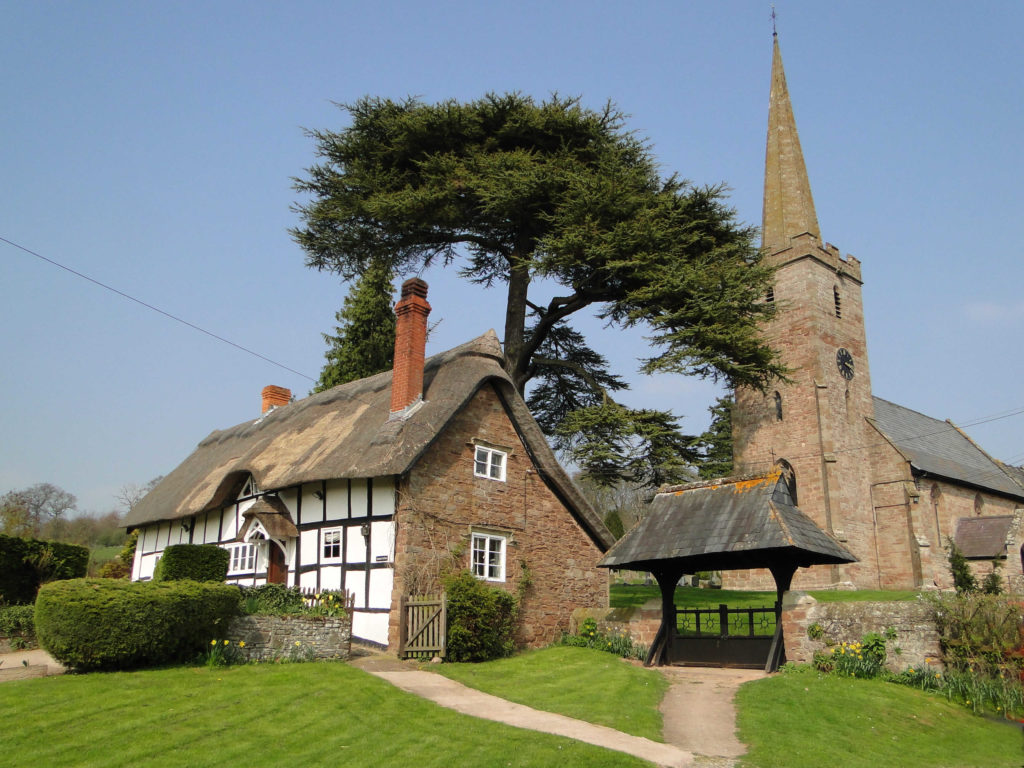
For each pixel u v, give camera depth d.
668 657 17.83
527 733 10.59
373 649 17.55
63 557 21.36
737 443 39.31
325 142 26.83
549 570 21.30
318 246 27.08
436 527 18.62
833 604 16.16
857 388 39.38
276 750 9.59
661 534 17.31
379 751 9.65
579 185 24.36
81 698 11.15
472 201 26.77
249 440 26.91
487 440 20.62
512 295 29.06
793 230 41.50
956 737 12.02
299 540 20.56
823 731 11.69
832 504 35.12
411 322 20.59
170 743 9.63
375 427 19.92
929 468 40.28
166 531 27.50
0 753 9.03
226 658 13.86
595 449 23.88
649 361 24.33
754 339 24.61
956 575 35.31
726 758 10.30
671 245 24.97
